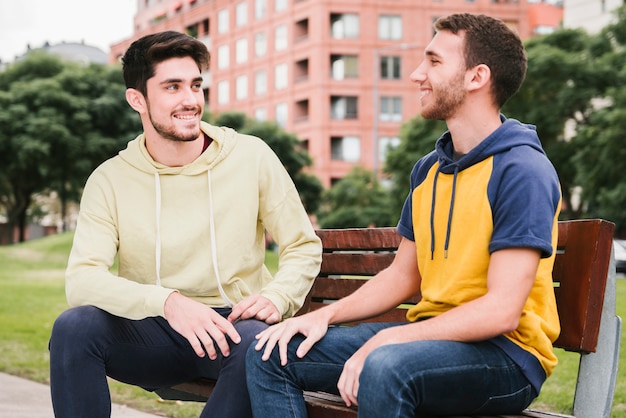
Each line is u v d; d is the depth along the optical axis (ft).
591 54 118.42
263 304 9.09
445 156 8.02
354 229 10.84
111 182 9.77
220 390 8.45
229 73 232.53
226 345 8.52
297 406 7.93
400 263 8.80
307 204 168.96
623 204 101.96
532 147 7.68
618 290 44.86
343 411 7.72
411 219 8.73
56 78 146.10
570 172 117.70
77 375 8.77
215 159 9.72
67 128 141.49
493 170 7.61
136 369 9.29
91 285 9.07
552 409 14.70
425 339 7.37
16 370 19.85
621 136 98.07
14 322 30.45
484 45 7.88
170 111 9.46
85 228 9.62
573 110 115.65
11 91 144.66
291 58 211.41
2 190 154.61
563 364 19.22
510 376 7.50
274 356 7.97
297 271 9.66
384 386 7.00
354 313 8.59
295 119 211.00
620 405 14.53
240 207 9.75
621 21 116.47
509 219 7.39
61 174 144.36
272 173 9.91
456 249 7.79
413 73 8.21
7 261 85.76
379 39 204.64
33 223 268.62
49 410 15.28
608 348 8.04
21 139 137.80
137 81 9.61
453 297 7.77
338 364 8.01
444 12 205.98
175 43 9.45
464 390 7.31
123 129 145.38
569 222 8.37
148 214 9.69
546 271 7.81
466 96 7.95
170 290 8.86
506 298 7.25
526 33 208.64
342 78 204.33
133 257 9.73
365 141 204.33
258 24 222.07
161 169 9.70
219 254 9.66
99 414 8.84
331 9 202.80
